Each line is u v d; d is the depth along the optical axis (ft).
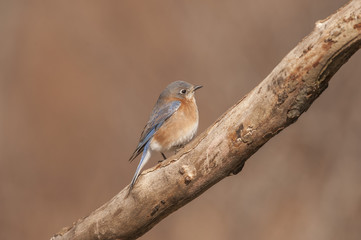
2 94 56.54
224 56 57.52
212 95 56.13
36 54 58.59
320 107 53.67
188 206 50.72
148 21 59.62
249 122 20.51
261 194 50.57
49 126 54.90
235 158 21.38
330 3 57.26
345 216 48.49
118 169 53.21
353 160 51.01
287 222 49.08
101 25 59.88
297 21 57.67
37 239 48.98
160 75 57.62
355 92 53.42
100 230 24.53
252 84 56.34
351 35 18.10
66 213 50.49
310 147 52.39
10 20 60.95
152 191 23.00
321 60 18.66
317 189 50.34
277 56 56.90
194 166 22.02
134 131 55.16
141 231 24.36
